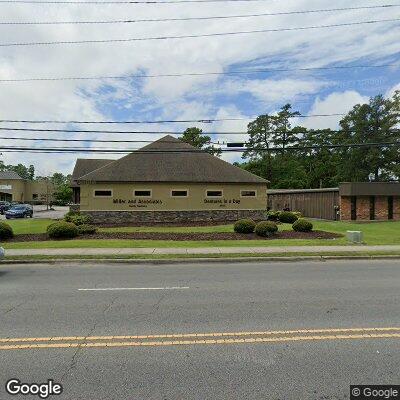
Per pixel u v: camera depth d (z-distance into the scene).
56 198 92.38
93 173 29.42
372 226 26.02
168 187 29.97
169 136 33.00
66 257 14.02
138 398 3.98
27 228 25.36
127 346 5.38
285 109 65.31
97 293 8.73
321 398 3.98
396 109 59.09
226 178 30.73
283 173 66.88
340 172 65.12
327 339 5.62
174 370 4.61
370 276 10.82
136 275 11.19
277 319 6.61
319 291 8.83
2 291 8.98
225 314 6.95
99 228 25.28
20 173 127.88
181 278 10.63
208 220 30.28
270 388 4.17
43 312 7.12
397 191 31.39
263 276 10.88
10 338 5.73
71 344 5.47
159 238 19.55
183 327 6.20
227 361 4.86
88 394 4.07
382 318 6.65
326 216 33.69
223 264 13.48
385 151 60.03
